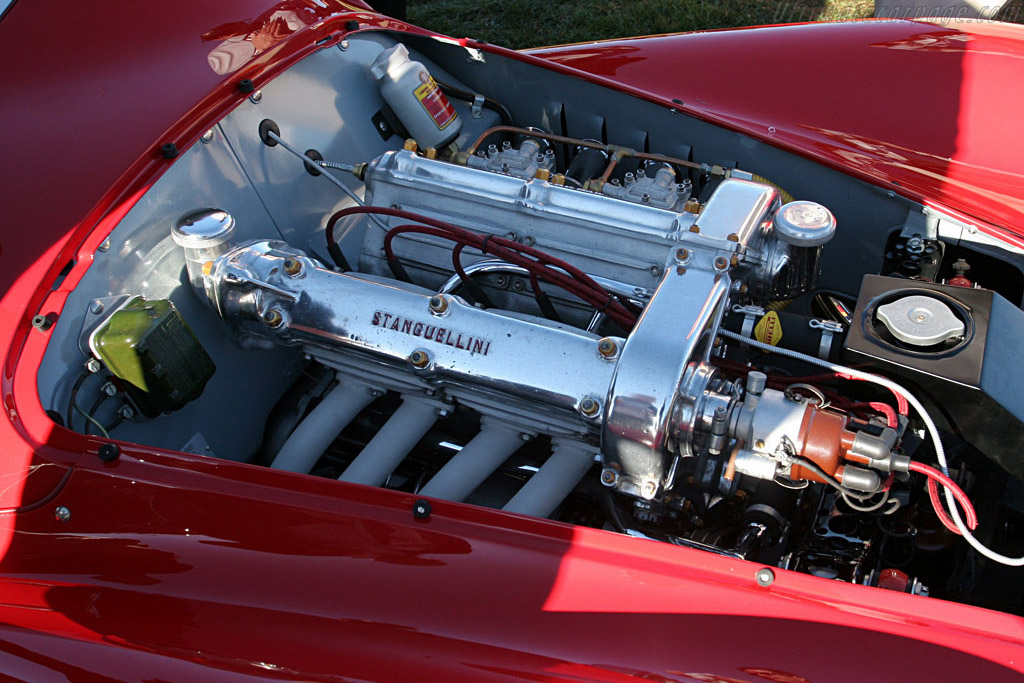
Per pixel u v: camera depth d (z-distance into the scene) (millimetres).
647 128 3137
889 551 2105
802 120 3064
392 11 5484
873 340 1931
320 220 2723
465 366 2006
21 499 1909
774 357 2168
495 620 1664
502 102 3340
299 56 2725
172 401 2133
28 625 1818
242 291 2195
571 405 1921
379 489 1836
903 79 3035
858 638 1538
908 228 2779
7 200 2123
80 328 2080
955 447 2090
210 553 1812
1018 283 2643
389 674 1639
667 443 1812
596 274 2256
